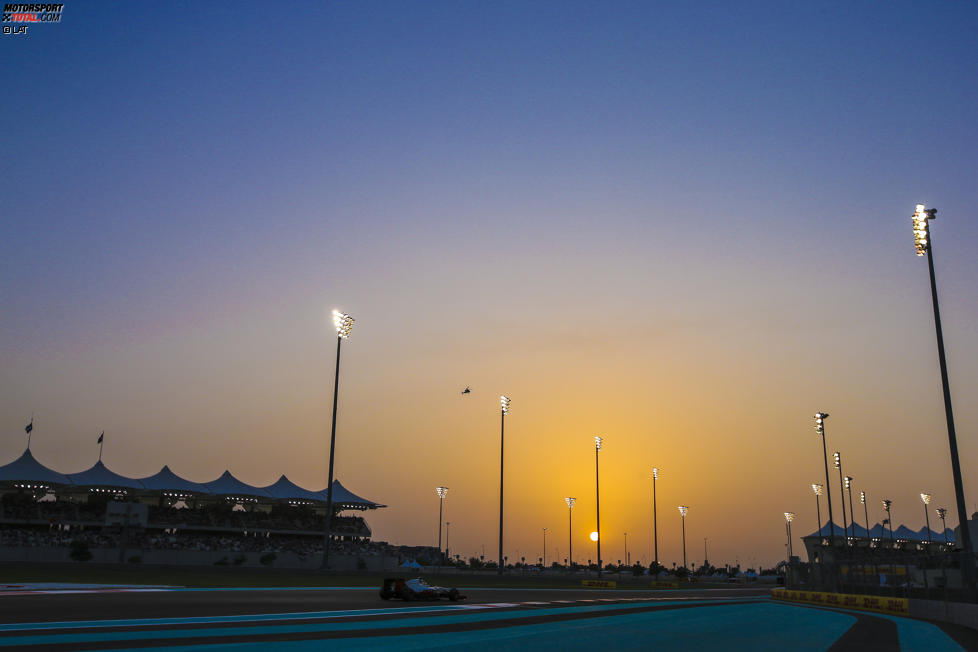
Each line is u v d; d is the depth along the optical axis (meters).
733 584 111.88
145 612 26.69
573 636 23.16
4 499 81.75
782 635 25.75
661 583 87.19
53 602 30.16
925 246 36.41
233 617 25.97
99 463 90.44
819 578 55.34
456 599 41.94
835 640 24.39
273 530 93.31
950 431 34.22
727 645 22.06
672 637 23.88
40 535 73.19
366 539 102.44
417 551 135.62
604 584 78.75
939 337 35.53
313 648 18.27
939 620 35.38
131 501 90.69
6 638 18.33
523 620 28.83
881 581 44.94
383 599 40.78
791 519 111.12
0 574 47.69
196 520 88.69
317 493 99.44
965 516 33.22
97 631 20.31
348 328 62.06
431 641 20.53
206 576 54.62
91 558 68.44
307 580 57.25
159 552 72.31
